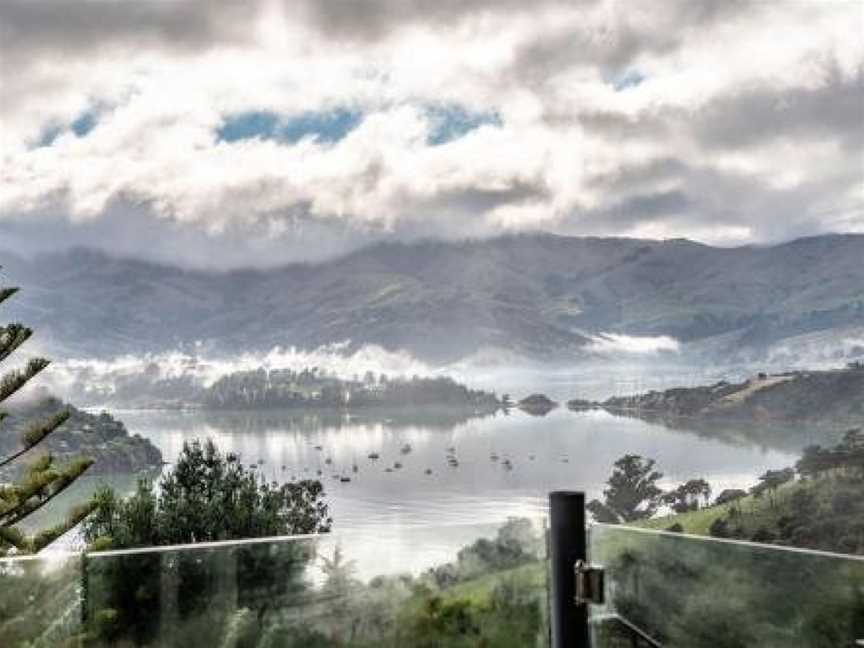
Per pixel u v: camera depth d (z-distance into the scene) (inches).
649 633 152.0
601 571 104.0
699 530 1503.4
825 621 151.2
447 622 143.7
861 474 1470.2
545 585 149.3
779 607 153.3
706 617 154.3
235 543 135.0
